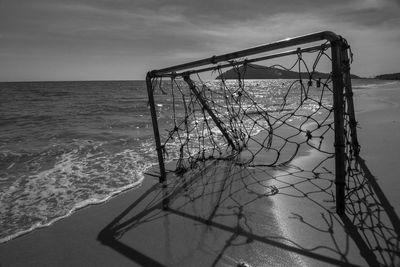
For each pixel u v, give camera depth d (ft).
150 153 24.16
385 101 62.23
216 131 33.76
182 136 31.40
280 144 24.20
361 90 129.18
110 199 14.49
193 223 11.58
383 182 14.15
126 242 10.42
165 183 16.51
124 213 12.83
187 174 17.84
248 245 9.78
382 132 25.66
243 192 14.43
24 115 59.00
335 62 10.72
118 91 181.37
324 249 9.29
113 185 16.57
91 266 9.18
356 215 11.30
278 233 10.44
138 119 51.90
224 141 26.99
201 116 51.78
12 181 17.72
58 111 67.46
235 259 9.09
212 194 14.43
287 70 13.97
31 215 13.01
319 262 8.68
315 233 10.25
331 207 12.16
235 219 11.68
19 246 10.46
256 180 15.99
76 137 33.73
